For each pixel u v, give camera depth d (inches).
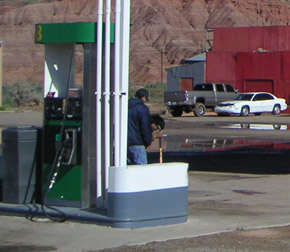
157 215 436.5
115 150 436.1
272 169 779.4
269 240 401.7
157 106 2753.4
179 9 5625.0
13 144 480.4
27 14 4948.3
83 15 4990.2
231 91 2181.3
